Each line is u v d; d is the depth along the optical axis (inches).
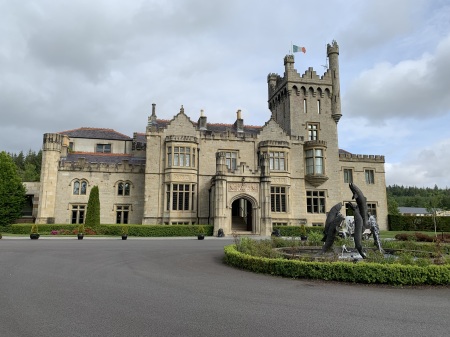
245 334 297.1
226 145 1823.3
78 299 408.5
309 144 1895.9
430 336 298.2
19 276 544.4
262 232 1589.6
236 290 470.0
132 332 298.2
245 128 2030.0
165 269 631.8
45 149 1721.2
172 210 1672.0
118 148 2190.0
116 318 337.4
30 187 1897.1
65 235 1483.8
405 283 514.9
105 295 429.4
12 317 338.6
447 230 2059.5
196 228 1553.9
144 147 2049.7
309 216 1863.9
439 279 515.5
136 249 950.4
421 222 2092.8
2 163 1790.1
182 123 1788.9
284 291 468.4
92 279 529.3
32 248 936.3
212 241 1261.1
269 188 1625.2
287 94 2000.5
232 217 1867.6
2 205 1723.7
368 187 2146.9
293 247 835.4
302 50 2074.3
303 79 1998.0
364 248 829.2
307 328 315.9
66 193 1737.2
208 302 402.3
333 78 2043.6
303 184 1865.2
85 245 1045.2
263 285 505.7
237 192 1606.8
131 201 1791.3
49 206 1683.1
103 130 2262.6
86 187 1763.0
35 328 307.0
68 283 498.3
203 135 1802.4
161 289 467.2
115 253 852.0
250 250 737.6
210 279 545.3
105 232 1536.7
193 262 723.4
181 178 1701.5
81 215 1743.4
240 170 1621.6
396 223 2113.7
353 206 699.4
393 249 799.7
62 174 1747.0
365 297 439.8
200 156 1784.0
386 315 360.2
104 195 1772.9
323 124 1989.4
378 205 2140.7
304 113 1978.3
